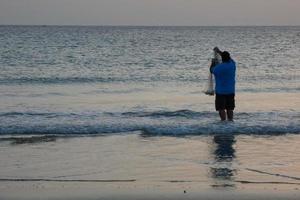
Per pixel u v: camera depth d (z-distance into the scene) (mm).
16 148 12508
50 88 28906
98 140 13602
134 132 14703
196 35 166875
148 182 9469
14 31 181625
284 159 11492
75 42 96250
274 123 15664
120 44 92188
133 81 33656
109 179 9703
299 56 63250
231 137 14055
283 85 31344
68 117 17094
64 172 10234
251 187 9016
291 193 8547
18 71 40094
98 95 25797
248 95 25922
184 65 48375
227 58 15641
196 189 8852
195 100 23469
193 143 13242
